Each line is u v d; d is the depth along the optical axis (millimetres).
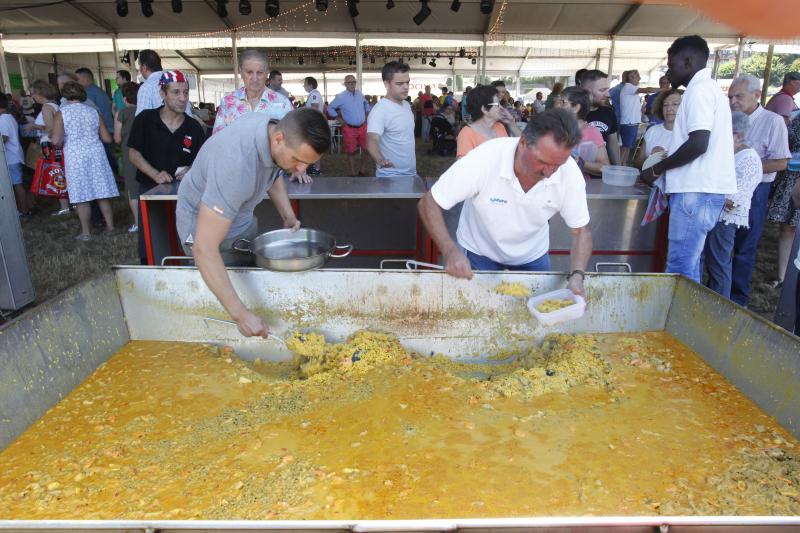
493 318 2518
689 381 2191
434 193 2402
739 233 4113
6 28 14258
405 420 1944
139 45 15102
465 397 2092
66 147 5707
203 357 2402
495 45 15602
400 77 4500
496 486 1622
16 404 1868
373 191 3848
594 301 2537
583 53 19359
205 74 22359
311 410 2010
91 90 7590
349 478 1652
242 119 2041
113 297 2467
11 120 6691
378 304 2500
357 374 2250
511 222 2492
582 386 2174
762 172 3789
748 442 1825
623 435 1866
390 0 12172
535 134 2025
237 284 2473
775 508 1523
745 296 4219
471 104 3805
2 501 1559
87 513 1512
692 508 1525
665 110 4008
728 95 4113
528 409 2020
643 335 2557
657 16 13336
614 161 5008
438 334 2527
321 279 2469
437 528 1101
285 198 2807
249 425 1919
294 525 1105
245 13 11977
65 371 2117
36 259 5312
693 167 3084
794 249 3145
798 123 4414
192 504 1545
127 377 2232
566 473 1679
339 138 14336
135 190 5625
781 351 1942
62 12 13117
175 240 4336
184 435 1862
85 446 1809
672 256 3275
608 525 1110
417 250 4508
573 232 2527
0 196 4012
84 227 5988
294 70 21672
